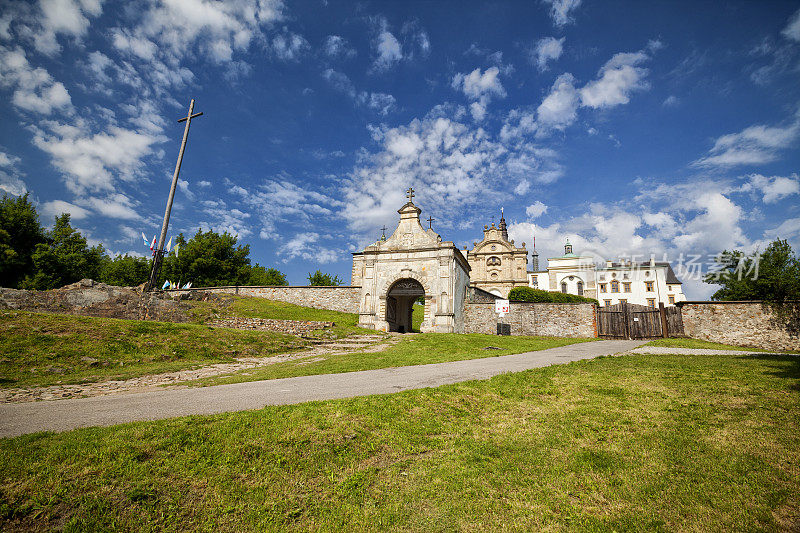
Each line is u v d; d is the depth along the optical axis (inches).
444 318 1108.5
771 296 940.6
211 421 235.8
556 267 2122.3
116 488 167.3
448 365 506.9
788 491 175.0
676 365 452.8
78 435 210.8
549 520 164.9
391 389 348.2
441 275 1145.4
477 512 171.6
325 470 198.7
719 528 153.8
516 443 236.1
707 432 241.6
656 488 183.9
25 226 1443.2
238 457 198.5
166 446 201.3
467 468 206.8
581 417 276.1
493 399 318.3
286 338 729.6
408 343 790.5
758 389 325.7
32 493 157.8
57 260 1499.8
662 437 237.5
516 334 1144.8
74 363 467.2
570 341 902.4
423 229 1214.9
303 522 162.7
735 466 198.5
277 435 221.9
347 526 161.3
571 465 208.2
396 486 190.5
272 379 404.8
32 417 256.8
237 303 1112.2
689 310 925.8
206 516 160.4
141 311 770.2
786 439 224.4
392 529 160.7
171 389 356.8
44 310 669.3
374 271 1211.2
